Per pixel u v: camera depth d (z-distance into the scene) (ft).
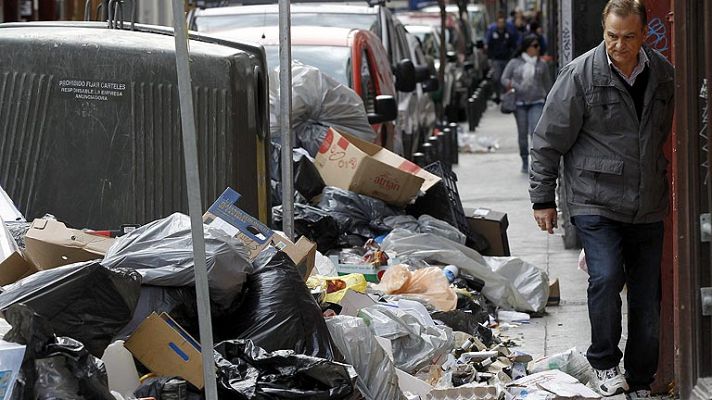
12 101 47.34
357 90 79.46
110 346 31.96
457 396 38.47
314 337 35.83
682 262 33.65
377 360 37.60
